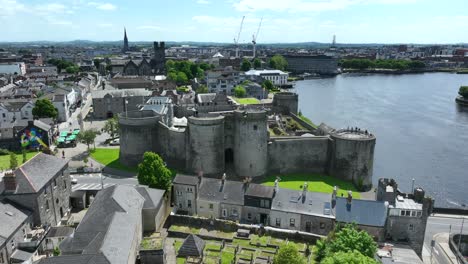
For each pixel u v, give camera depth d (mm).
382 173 134750
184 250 64688
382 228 73438
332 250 62281
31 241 66188
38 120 144125
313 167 118938
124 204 66750
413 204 77000
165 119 133250
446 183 127438
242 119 109125
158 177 87062
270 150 115500
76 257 50312
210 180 87000
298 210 78438
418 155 154000
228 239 70812
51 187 77938
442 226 90188
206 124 108875
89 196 92812
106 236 55344
